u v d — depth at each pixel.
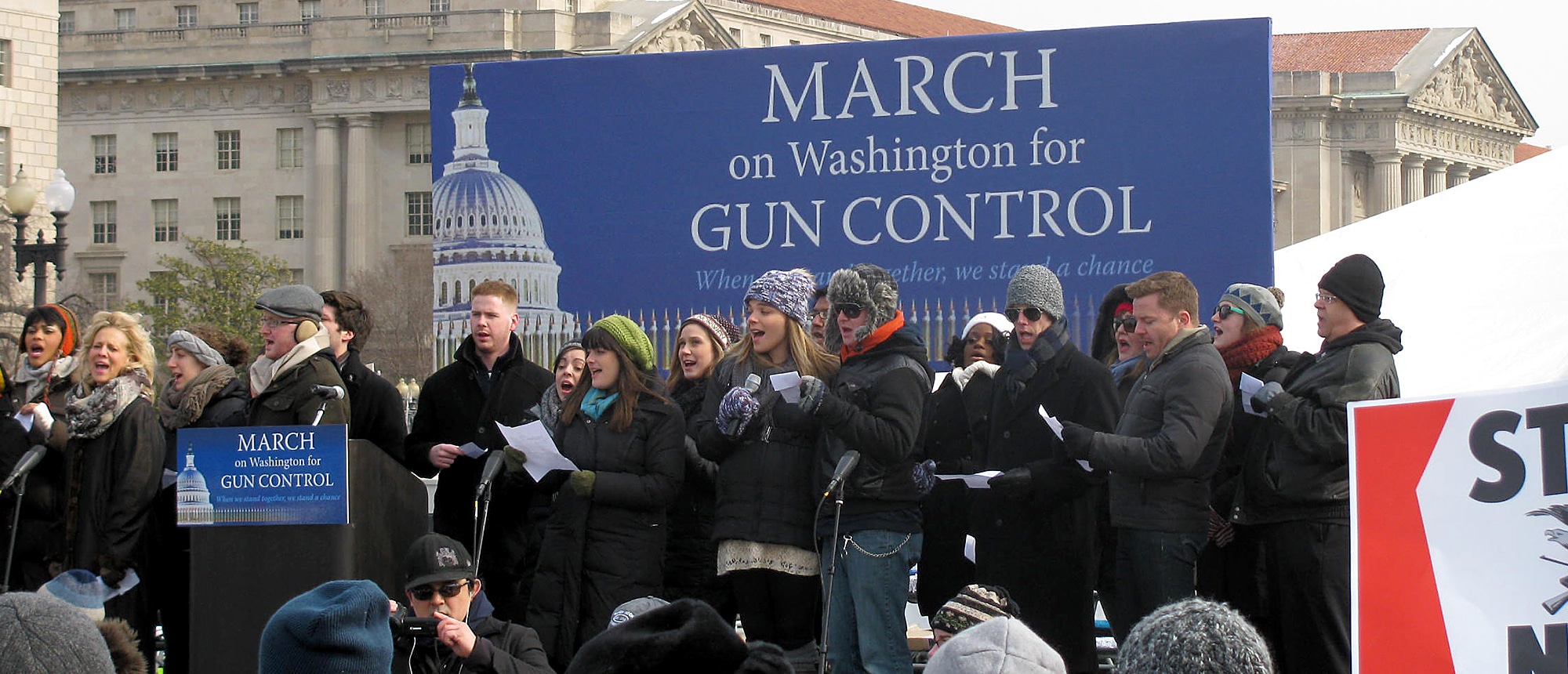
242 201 73.50
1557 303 9.21
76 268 75.31
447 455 7.07
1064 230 8.94
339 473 6.09
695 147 9.49
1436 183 75.25
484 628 5.74
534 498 7.40
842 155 9.27
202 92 74.25
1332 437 5.67
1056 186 8.95
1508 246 9.49
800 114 9.33
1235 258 8.71
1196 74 8.79
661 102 9.56
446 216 9.88
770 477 6.32
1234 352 6.81
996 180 9.05
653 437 6.64
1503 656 4.76
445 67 9.89
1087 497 6.45
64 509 7.06
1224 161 8.73
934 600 7.13
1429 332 9.34
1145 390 6.13
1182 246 8.78
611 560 6.52
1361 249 9.82
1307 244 9.99
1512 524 4.80
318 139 72.25
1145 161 8.84
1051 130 8.97
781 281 6.50
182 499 6.19
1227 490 6.55
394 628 5.57
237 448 6.16
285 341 6.96
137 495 6.79
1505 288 9.37
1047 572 6.45
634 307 9.57
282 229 73.12
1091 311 8.90
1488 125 76.62
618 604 6.50
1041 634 6.45
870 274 6.27
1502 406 4.85
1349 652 5.78
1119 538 6.23
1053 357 6.54
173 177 74.50
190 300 58.41
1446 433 4.89
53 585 6.16
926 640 7.91
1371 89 71.12
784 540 6.27
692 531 7.30
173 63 74.25
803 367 6.44
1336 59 74.50
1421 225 9.77
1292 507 5.82
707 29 65.38
